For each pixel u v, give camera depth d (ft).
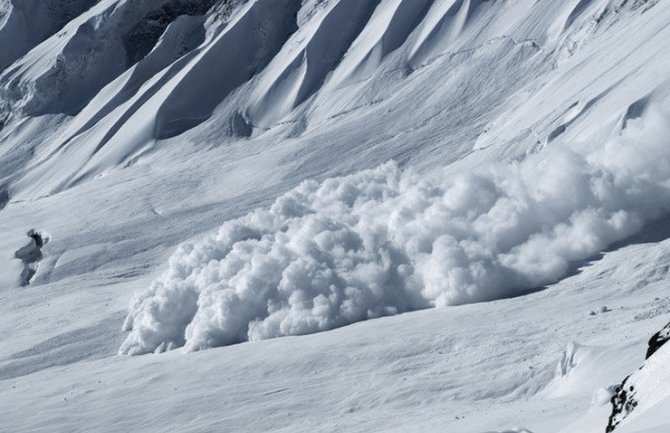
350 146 450.30
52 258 355.15
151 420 146.51
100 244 364.79
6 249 375.45
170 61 630.74
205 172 463.42
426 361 149.89
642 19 365.20
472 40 508.12
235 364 167.73
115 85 624.18
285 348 171.63
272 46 592.19
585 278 185.78
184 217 391.86
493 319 166.50
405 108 476.13
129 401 157.07
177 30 640.58
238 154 498.28
